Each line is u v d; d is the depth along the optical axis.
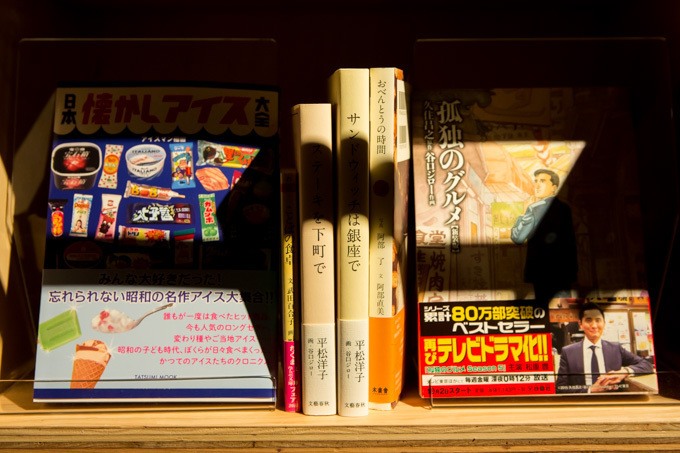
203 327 0.69
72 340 0.68
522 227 0.71
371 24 0.96
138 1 0.90
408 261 0.75
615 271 0.70
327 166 0.65
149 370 0.68
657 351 0.80
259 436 0.61
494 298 0.70
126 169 0.71
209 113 0.72
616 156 0.73
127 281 0.69
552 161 0.73
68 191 0.71
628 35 0.91
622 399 0.68
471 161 0.73
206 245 0.70
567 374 0.68
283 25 0.96
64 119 0.72
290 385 0.66
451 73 0.83
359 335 0.64
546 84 0.83
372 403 0.66
